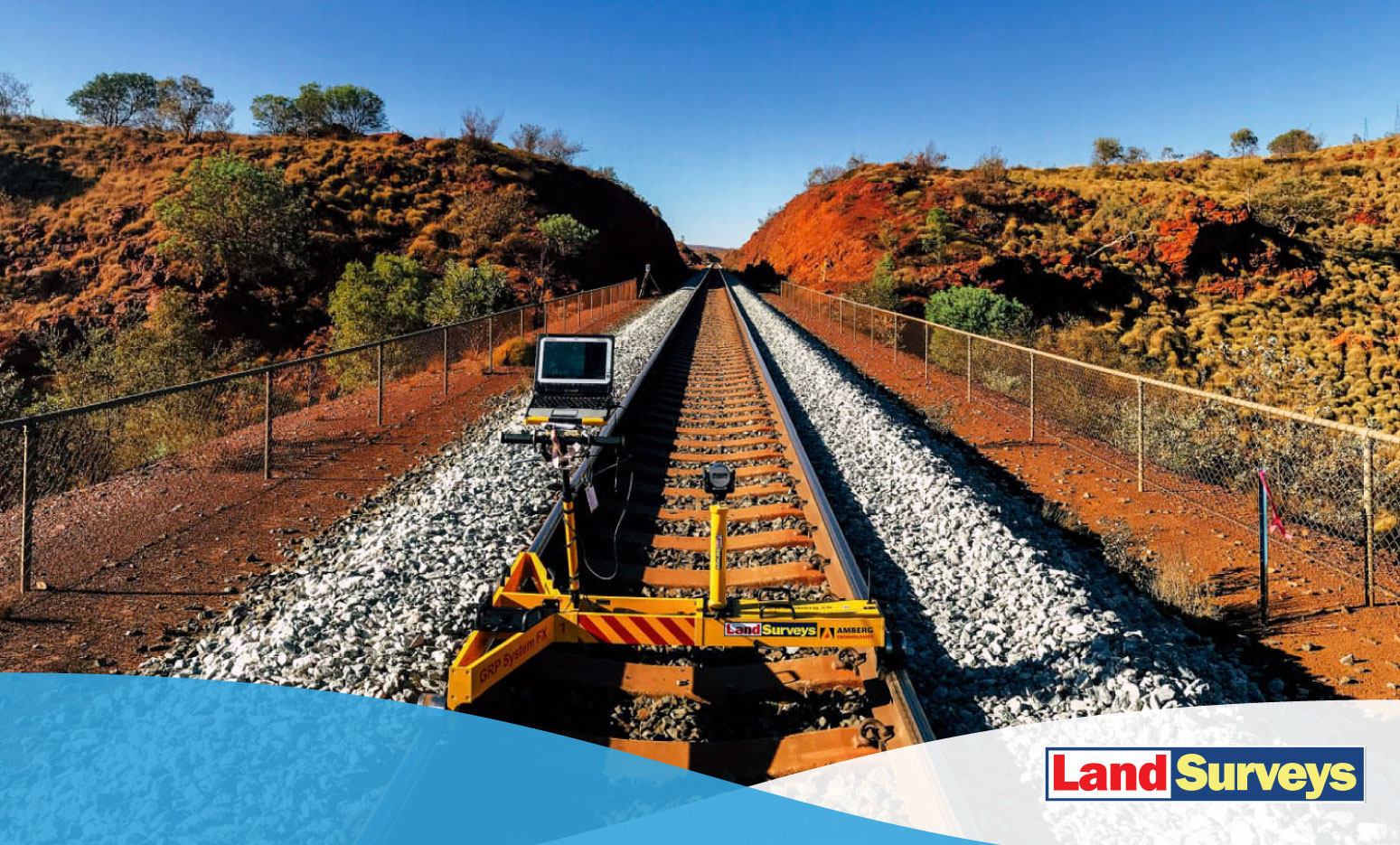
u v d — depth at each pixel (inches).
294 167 1991.9
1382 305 1587.1
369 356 780.0
